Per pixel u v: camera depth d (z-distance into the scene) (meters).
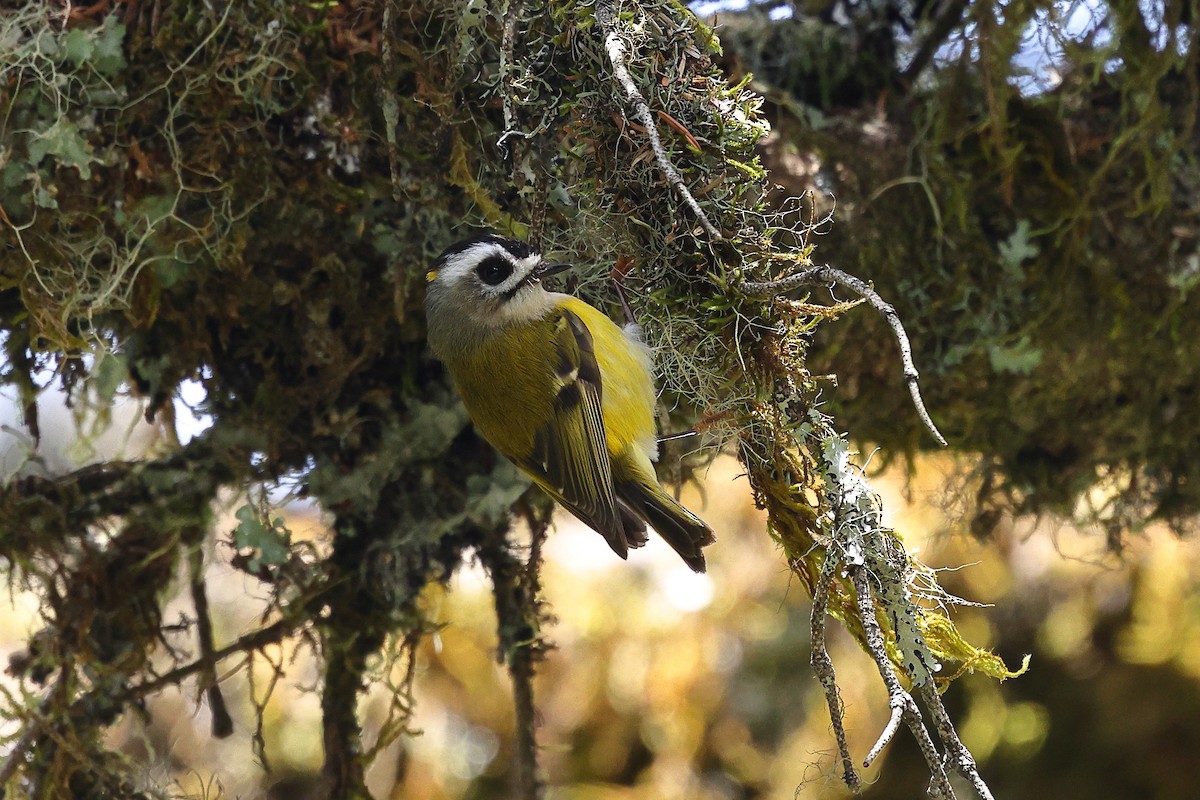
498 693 12.55
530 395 7.00
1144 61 7.96
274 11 6.83
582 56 5.96
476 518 8.02
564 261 7.30
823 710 12.52
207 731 12.01
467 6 6.58
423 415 7.91
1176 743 12.91
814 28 8.91
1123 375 8.66
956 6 8.42
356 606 8.02
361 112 7.02
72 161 6.80
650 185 5.87
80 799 7.80
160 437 8.93
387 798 12.30
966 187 8.12
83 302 7.24
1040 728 13.24
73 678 7.73
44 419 12.23
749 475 5.95
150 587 7.99
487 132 7.02
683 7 6.00
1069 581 13.47
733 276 5.76
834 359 8.12
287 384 7.90
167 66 6.85
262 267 7.45
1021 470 9.32
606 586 12.90
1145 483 9.63
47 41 6.72
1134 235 8.30
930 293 8.16
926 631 5.48
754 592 12.79
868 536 5.22
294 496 8.00
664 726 12.61
